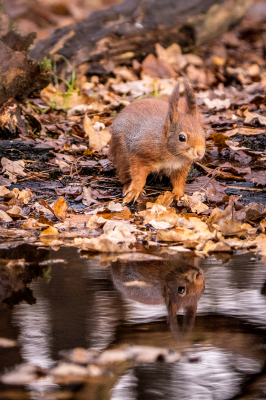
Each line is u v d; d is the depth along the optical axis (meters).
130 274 5.39
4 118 10.99
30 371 3.34
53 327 4.00
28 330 3.94
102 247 6.37
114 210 8.14
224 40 22.19
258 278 5.24
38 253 6.27
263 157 10.26
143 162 8.52
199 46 20.16
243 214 7.68
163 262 5.87
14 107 11.15
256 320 4.14
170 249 6.50
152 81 16.64
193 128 7.77
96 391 3.16
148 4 18.02
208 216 7.95
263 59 21.17
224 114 13.30
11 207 8.30
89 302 4.54
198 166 9.97
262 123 12.04
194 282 5.13
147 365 3.46
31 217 8.10
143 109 8.95
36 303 4.52
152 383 3.25
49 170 10.00
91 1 34.56
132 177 8.66
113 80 16.94
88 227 7.54
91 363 3.47
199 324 4.07
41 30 25.52
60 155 10.49
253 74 18.48
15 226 7.71
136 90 16.03
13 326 4.02
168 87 16.38
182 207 8.36
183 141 7.80
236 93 15.94
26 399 3.08
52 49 15.88
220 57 20.64
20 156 10.34
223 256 6.17
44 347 3.67
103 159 10.52
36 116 12.37
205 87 16.78
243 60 20.67
